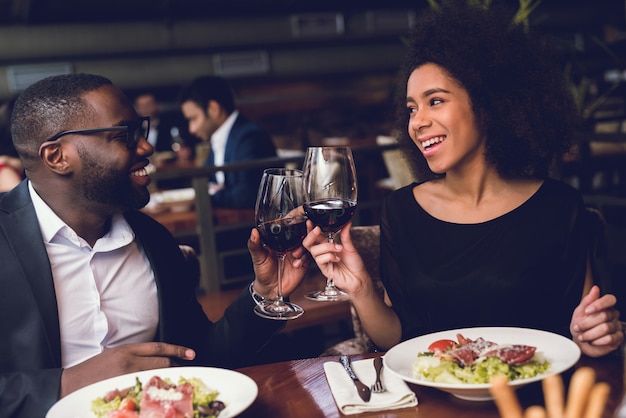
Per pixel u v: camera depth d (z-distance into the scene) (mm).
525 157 1782
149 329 1714
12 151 3059
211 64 9484
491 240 1754
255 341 1714
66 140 1538
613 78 6754
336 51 9938
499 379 743
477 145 1757
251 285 1706
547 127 1802
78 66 8984
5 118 3035
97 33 8977
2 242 1537
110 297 1657
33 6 8430
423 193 1881
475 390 1147
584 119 3719
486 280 1722
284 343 3227
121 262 1679
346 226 1572
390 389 1237
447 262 1767
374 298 1666
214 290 3629
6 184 3029
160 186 6273
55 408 1191
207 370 1302
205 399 1168
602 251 1970
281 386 1325
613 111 6242
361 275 1623
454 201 1823
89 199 1579
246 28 9547
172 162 6797
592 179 4633
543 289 1741
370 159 5977
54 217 1584
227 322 1729
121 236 1668
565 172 4090
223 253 3646
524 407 1170
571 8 10805
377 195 5969
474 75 1685
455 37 1731
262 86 9719
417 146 1915
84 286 1619
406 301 1827
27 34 8711
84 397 1235
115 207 1604
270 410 1229
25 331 1512
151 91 9297
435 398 1221
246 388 1224
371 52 10070
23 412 1352
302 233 1521
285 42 9695
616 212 3617
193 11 9219
